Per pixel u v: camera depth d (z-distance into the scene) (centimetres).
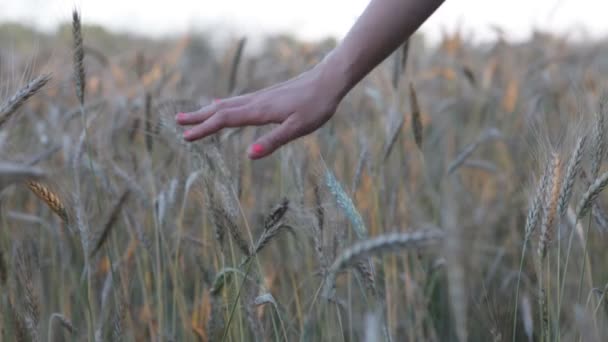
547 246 130
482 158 258
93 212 150
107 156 178
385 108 214
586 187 141
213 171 140
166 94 239
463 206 189
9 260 150
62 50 162
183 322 157
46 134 212
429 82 295
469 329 167
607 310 143
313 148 167
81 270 172
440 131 262
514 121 249
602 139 136
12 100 130
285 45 308
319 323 153
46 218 192
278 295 170
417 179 212
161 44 408
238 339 143
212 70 329
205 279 152
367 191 175
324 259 131
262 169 201
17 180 96
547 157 136
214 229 138
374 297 126
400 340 175
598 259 171
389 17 133
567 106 223
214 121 136
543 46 319
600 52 315
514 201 203
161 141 173
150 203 169
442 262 167
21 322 137
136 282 179
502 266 191
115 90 260
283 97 136
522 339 169
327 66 136
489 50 319
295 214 133
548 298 133
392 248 100
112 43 402
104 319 151
